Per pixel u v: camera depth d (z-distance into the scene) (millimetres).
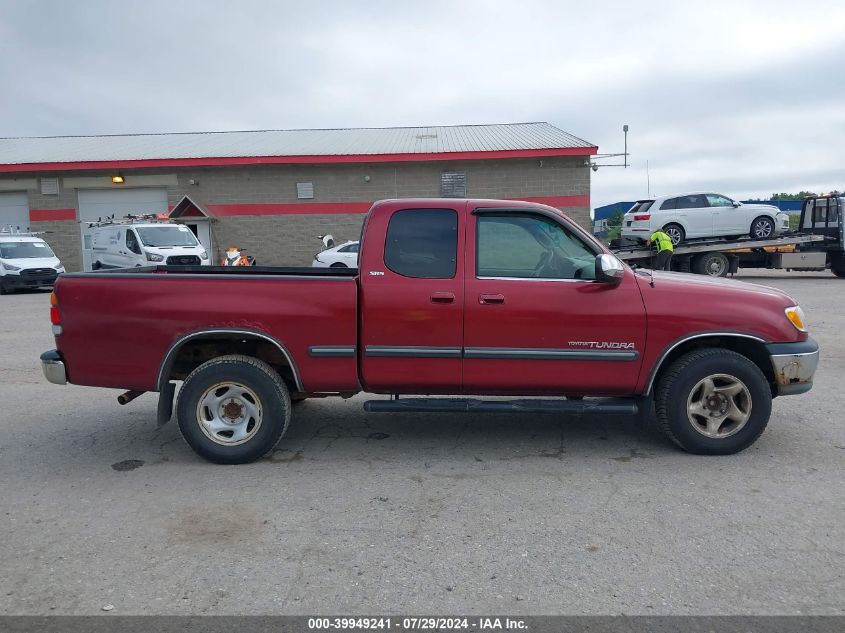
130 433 5906
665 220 20609
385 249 4941
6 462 5148
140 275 4961
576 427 5914
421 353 4883
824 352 9109
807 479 4594
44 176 26312
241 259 20172
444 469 4891
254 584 3322
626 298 4867
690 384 4949
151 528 3955
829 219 20812
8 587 3318
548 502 4266
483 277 4891
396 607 3109
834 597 3152
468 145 26125
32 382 7949
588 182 25031
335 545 3721
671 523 3939
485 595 3201
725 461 4965
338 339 4898
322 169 25672
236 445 4977
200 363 5355
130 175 26109
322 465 5000
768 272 25484
